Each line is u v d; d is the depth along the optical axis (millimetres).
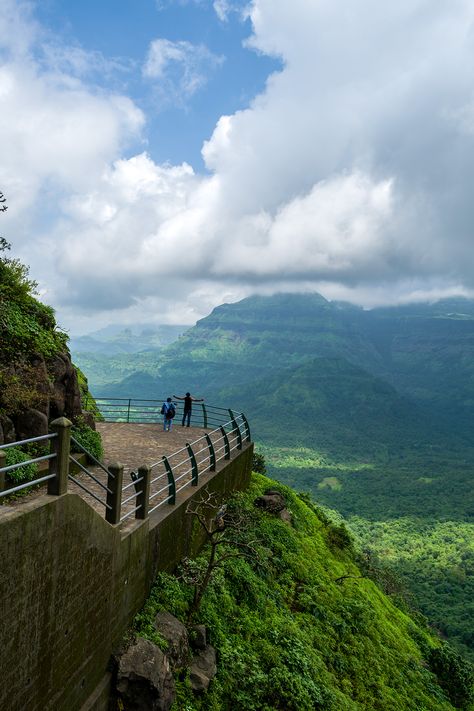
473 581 106375
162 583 11117
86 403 23094
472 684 20203
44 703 6457
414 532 164875
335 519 174625
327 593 18234
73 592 7074
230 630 12328
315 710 11602
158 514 11602
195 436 22594
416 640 23188
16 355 12883
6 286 13992
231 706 10289
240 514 18062
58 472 6520
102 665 8305
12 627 5551
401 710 14969
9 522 5328
